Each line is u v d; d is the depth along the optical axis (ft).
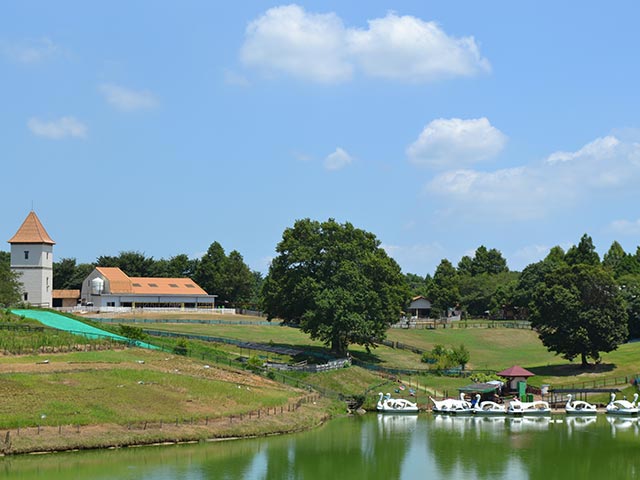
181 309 558.15
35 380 241.76
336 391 332.39
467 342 520.01
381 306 412.16
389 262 454.40
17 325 311.47
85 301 573.74
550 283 411.13
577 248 651.25
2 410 212.64
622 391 352.08
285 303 410.72
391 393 342.03
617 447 241.35
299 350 412.98
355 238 426.92
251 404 268.21
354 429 271.08
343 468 205.46
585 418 310.04
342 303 385.91
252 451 221.05
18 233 466.29
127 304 560.20
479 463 215.51
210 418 243.60
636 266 652.07
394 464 211.82
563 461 219.20
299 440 243.81
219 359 343.46
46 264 472.44
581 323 394.93
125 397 242.58
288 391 307.17
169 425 230.48
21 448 197.26
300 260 404.36
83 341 307.58
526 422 296.92
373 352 453.99
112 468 190.19
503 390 358.23
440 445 242.58
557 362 438.81
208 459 206.39
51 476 178.70
